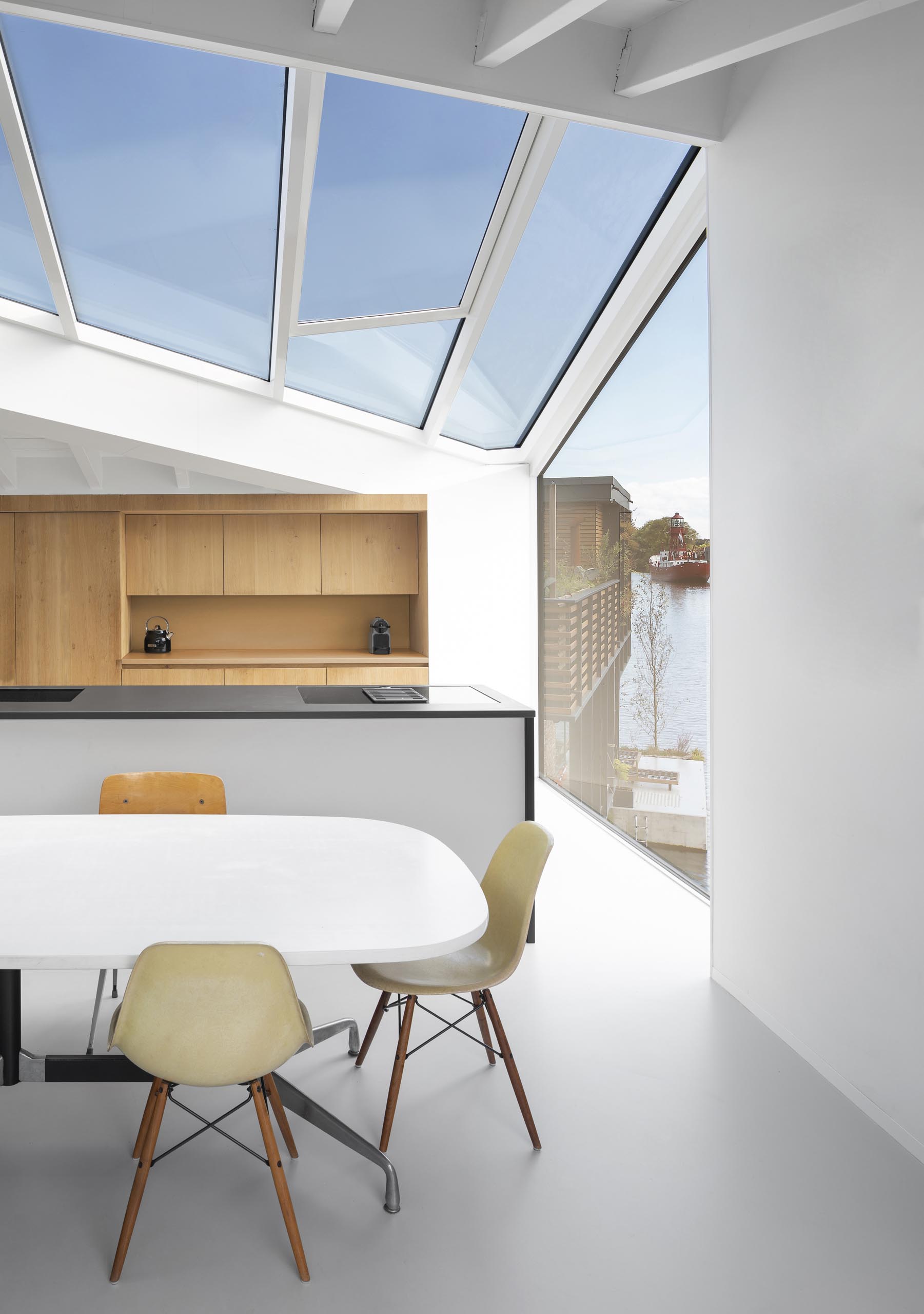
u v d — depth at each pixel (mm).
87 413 4859
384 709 3666
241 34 2674
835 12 2254
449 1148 2273
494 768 3777
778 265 2795
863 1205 2084
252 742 3695
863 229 2367
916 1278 1860
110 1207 2049
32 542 6379
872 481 2357
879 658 2346
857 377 2410
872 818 2393
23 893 2043
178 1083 1789
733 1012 3055
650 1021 2979
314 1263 1876
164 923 1883
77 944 1767
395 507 6492
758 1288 1825
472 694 4219
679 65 2734
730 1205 2078
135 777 3027
